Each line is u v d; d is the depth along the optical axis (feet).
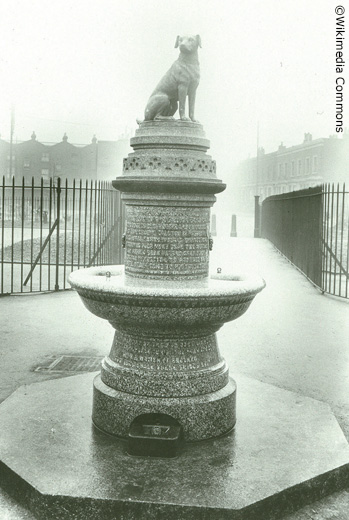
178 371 14.83
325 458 13.76
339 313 34.17
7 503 12.54
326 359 24.00
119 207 50.14
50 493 11.89
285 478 12.75
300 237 54.54
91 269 18.31
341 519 12.23
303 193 51.67
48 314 32.22
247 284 14.73
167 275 15.10
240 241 84.79
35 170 230.68
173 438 13.61
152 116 15.61
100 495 11.84
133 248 15.44
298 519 12.19
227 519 11.53
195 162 14.99
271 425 15.75
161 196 14.89
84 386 18.72
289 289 43.70
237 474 12.91
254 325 30.45
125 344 15.35
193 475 12.82
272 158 215.51
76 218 123.24
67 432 14.98
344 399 19.12
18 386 19.95
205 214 15.52
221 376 15.35
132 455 13.70
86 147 232.32
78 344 25.85
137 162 15.15
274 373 21.91
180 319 13.93
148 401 14.49
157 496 11.87
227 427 15.15
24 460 13.35
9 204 157.58
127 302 13.71
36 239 71.72
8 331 28.19
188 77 15.55
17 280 44.98
